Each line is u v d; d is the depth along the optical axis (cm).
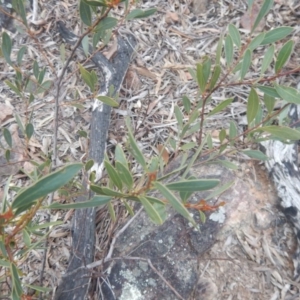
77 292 82
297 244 94
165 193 37
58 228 96
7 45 64
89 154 102
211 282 90
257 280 91
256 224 96
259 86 53
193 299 88
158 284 87
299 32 138
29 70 126
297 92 49
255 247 94
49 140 113
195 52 138
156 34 140
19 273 47
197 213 95
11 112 117
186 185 38
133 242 92
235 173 102
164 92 125
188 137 112
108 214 98
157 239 92
